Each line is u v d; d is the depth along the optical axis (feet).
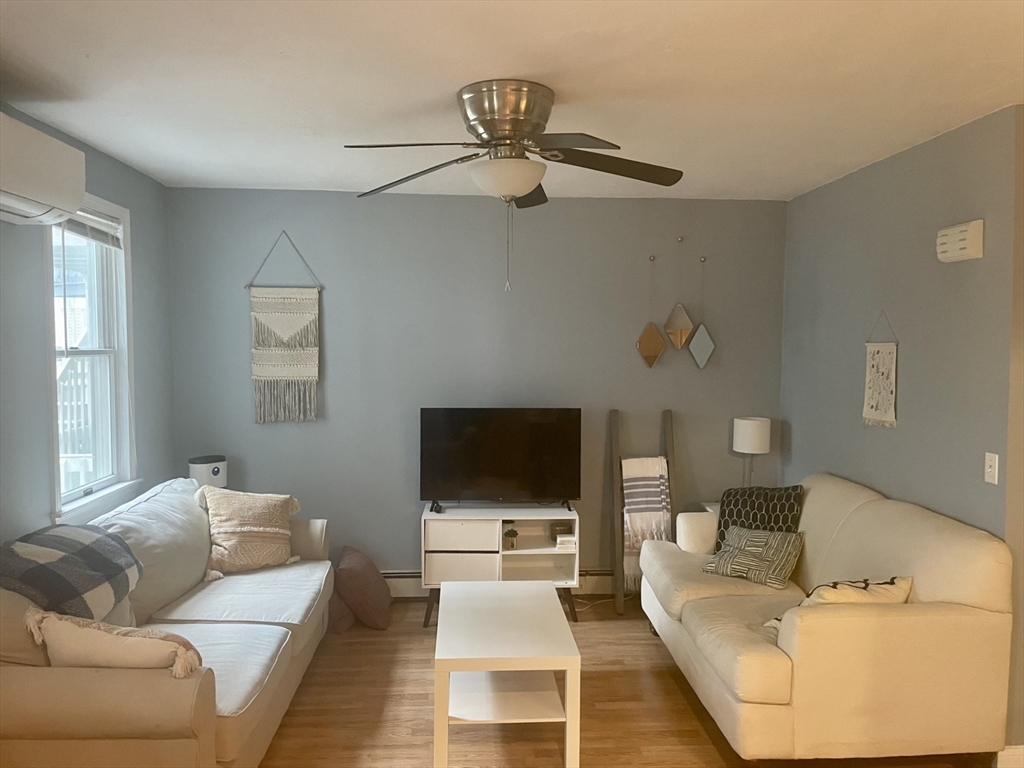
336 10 6.43
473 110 8.39
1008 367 9.01
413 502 15.34
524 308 15.31
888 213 11.61
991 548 8.84
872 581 9.39
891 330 11.51
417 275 15.12
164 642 7.44
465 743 9.93
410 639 13.29
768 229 15.47
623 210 15.31
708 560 12.76
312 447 15.14
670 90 8.47
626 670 12.15
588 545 15.57
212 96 8.84
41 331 9.84
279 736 9.97
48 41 7.19
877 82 8.22
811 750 8.65
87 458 11.60
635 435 15.56
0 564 7.97
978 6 6.32
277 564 12.39
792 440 15.11
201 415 14.87
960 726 8.76
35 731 7.22
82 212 11.03
